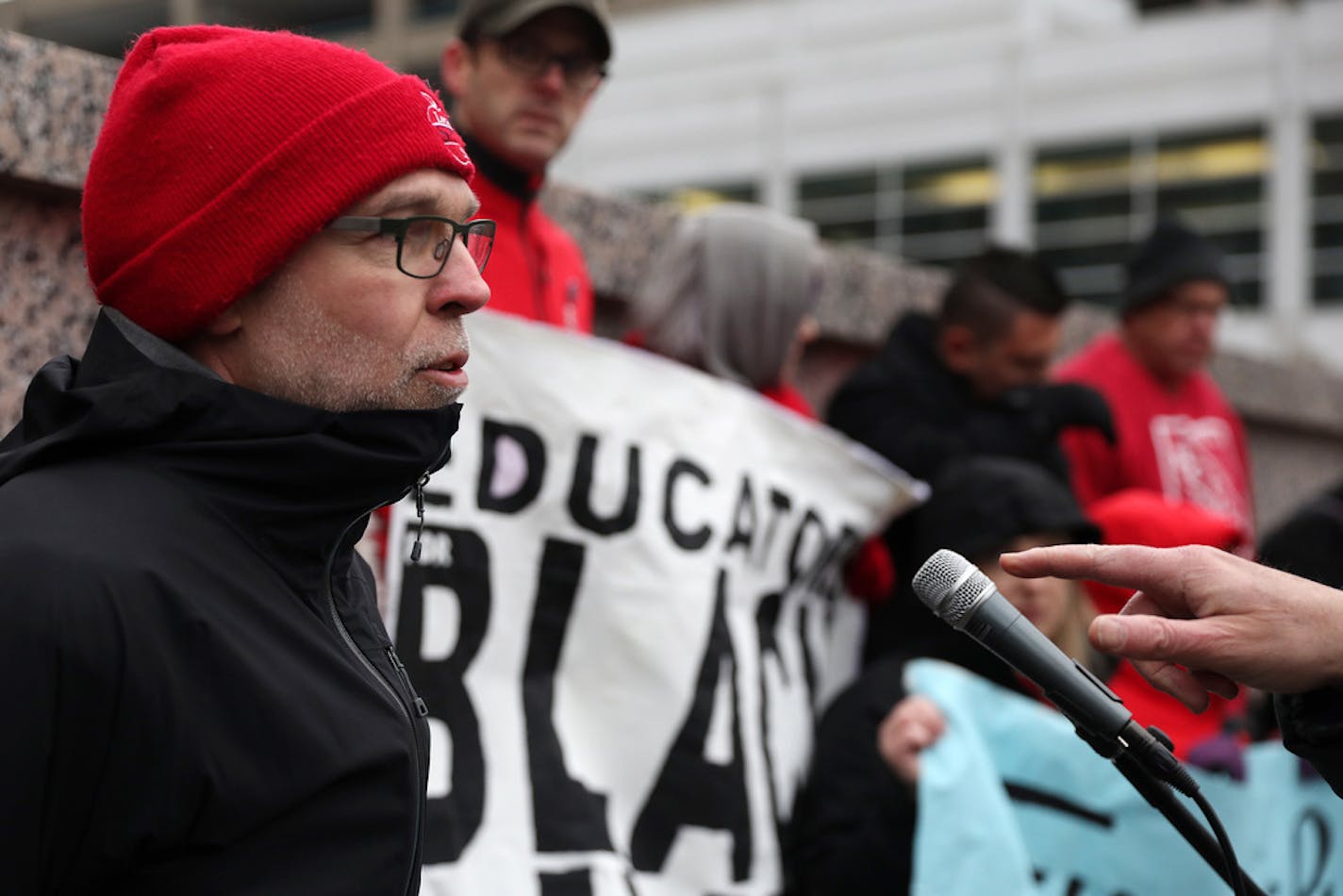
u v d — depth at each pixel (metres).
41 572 1.26
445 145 1.48
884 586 3.33
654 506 2.88
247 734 1.31
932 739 2.75
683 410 2.96
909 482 3.33
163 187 1.41
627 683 2.78
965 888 2.63
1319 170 23.70
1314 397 7.30
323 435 1.40
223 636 1.32
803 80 26.80
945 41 26.25
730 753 2.85
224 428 1.39
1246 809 2.90
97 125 2.62
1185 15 24.62
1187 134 24.64
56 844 1.27
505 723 2.61
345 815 1.36
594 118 27.95
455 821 2.49
